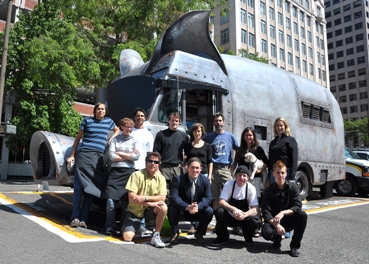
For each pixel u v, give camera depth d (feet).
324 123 33.94
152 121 20.13
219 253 14.75
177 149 17.90
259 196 20.62
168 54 22.52
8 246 13.15
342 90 294.05
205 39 23.99
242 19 147.33
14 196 28.22
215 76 23.89
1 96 49.80
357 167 41.42
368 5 288.30
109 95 23.50
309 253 15.20
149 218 16.42
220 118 19.52
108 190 17.16
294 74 33.01
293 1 175.01
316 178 31.78
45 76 51.57
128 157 17.29
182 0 52.90
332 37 303.27
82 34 52.60
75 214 17.75
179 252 14.40
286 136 19.30
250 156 19.15
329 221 22.90
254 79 27.17
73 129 62.69
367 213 26.68
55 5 52.37
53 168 19.22
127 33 55.01
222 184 19.08
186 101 22.77
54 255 12.39
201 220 16.24
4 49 50.55
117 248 13.99
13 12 79.77
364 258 14.47
